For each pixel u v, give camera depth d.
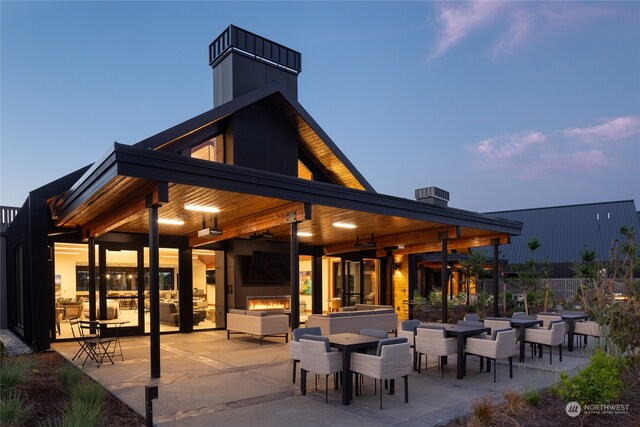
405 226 11.95
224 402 5.81
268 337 12.20
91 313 10.66
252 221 10.15
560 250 31.00
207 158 13.49
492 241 13.72
